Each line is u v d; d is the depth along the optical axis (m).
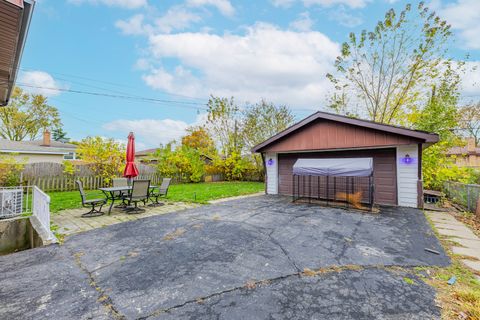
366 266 3.63
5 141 16.83
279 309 2.57
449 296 2.81
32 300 2.75
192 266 3.63
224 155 21.88
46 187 12.13
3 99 6.26
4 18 2.88
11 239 5.99
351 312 2.51
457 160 13.95
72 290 2.97
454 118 12.19
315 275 3.35
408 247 4.46
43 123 26.44
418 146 8.37
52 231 5.42
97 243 4.66
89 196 10.72
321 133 10.12
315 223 6.07
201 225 5.87
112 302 2.71
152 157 17.91
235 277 3.29
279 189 12.26
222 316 2.46
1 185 10.33
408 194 8.55
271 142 11.50
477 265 3.69
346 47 14.68
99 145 13.45
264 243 4.61
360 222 6.23
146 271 3.47
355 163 8.20
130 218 6.71
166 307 2.61
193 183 18.64
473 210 7.56
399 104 14.03
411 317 2.42
